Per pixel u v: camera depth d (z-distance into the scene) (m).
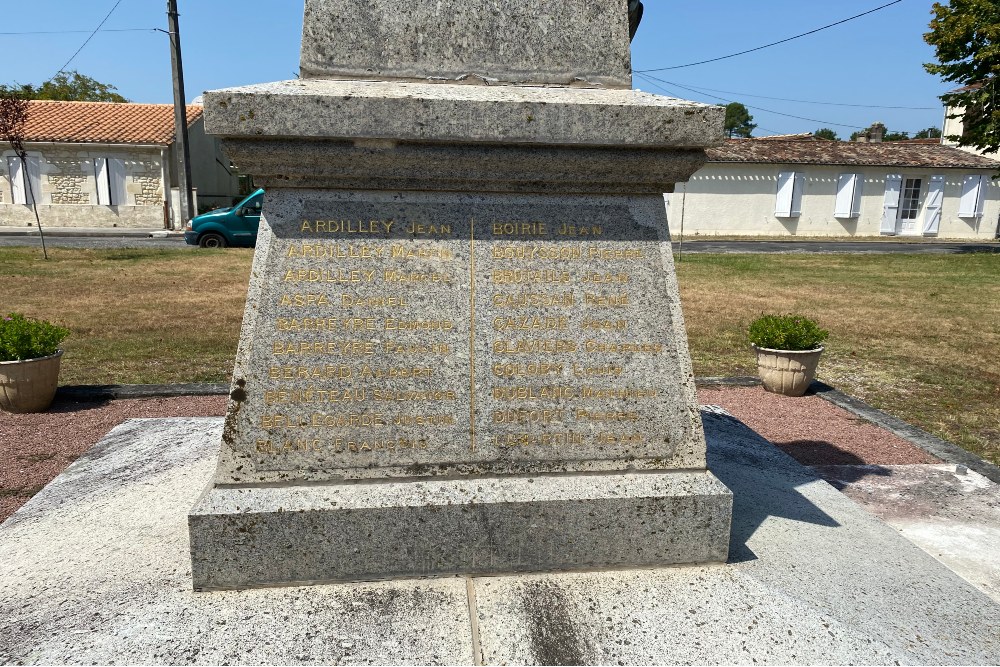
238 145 2.16
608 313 2.40
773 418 5.27
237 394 2.24
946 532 3.18
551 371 2.37
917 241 24.91
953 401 5.75
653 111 2.21
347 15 2.38
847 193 25.14
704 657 1.93
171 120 23.11
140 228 22.34
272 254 2.27
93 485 2.93
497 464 2.34
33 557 2.35
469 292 2.34
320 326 2.28
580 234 2.40
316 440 2.27
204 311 9.15
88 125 22.06
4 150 21.41
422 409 2.31
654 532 2.32
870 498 3.59
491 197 2.36
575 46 2.49
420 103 2.13
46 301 9.62
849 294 11.87
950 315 9.93
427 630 2.00
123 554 2.37
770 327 5.97
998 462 4.38
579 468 2.38
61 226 22.14
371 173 2.27
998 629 2.09
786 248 21.00
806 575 2.33
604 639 1.98
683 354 2.44
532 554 2.28
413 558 2.23
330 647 1.92
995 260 17.50
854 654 1.96
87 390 5.42
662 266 2.44
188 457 3.24
